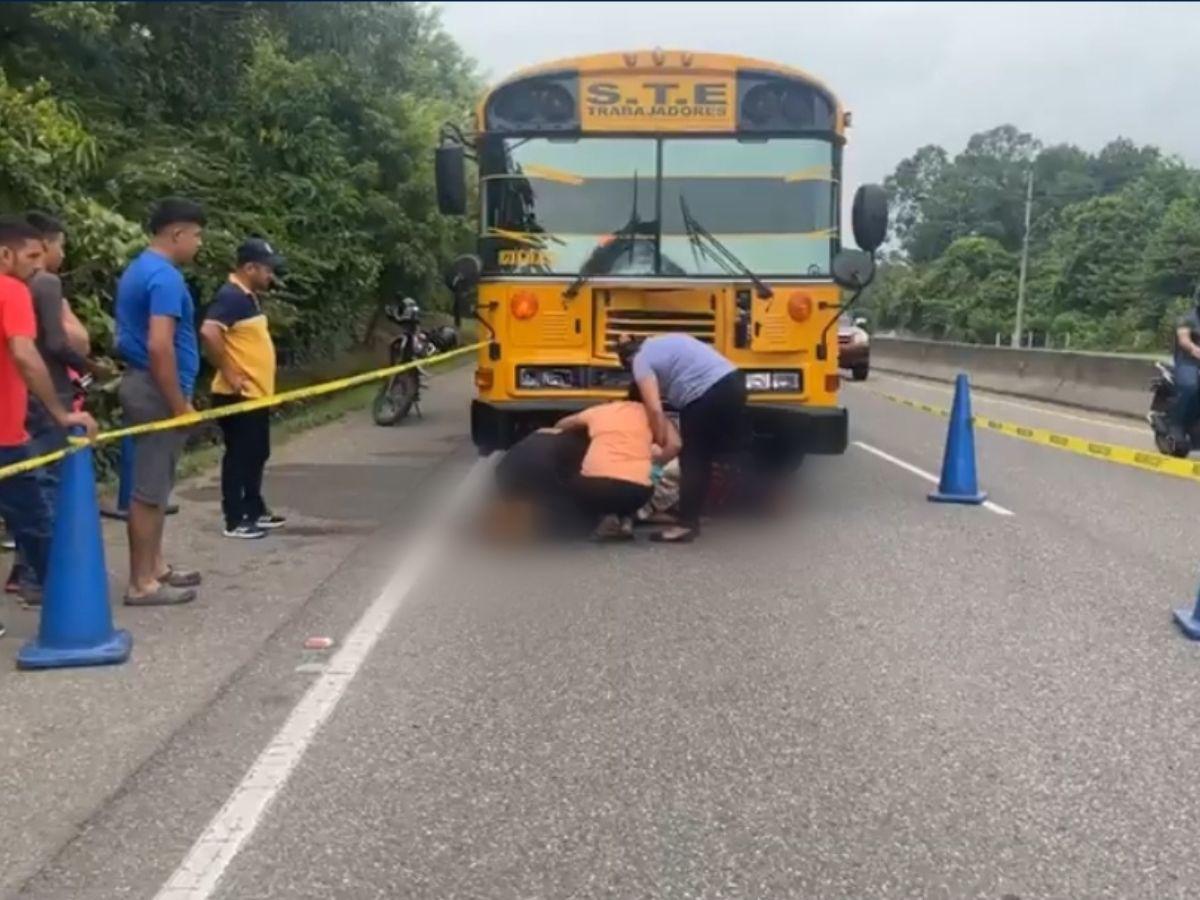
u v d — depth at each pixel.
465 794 4.53
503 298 9.57
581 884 3.88
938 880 3.91
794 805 4.44
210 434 13.87
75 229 10.75
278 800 4.47
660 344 8.74
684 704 5.46
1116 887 3.87
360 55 22.94
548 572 7.91
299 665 5.98
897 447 14.40
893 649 6.29
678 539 8.82
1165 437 13.08
